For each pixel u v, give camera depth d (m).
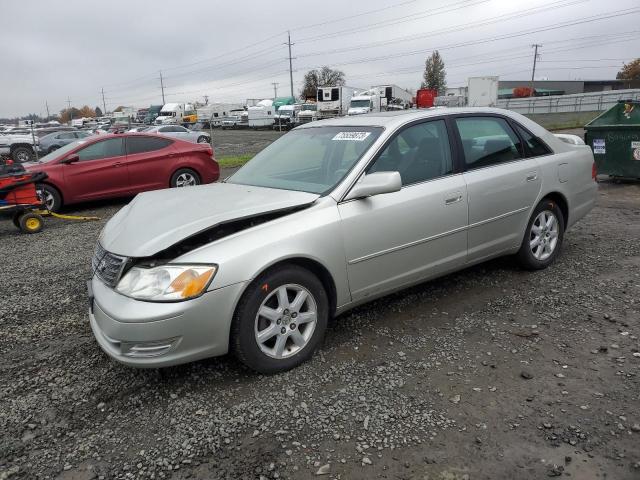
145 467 2.49
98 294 3.13
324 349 3.57
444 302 4.30
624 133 9.27
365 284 3.62
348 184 3.55
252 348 3.12
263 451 2.56
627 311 3.97
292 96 72.94
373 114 4.48
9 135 25.84
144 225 3.26
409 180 3.86
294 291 3.30
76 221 8.83
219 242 3.06
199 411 2.91
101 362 3.54
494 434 2.61
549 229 4.94
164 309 2.85
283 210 3.32
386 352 3.50
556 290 4.44
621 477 2.28
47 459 2.58
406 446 2.55
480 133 4.43
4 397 3.15
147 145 10.30
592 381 3.04
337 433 2.67
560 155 4.97
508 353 3.42
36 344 3.87
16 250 6.89
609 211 7.59
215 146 27.38
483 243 4.32
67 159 9.45
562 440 2.54
